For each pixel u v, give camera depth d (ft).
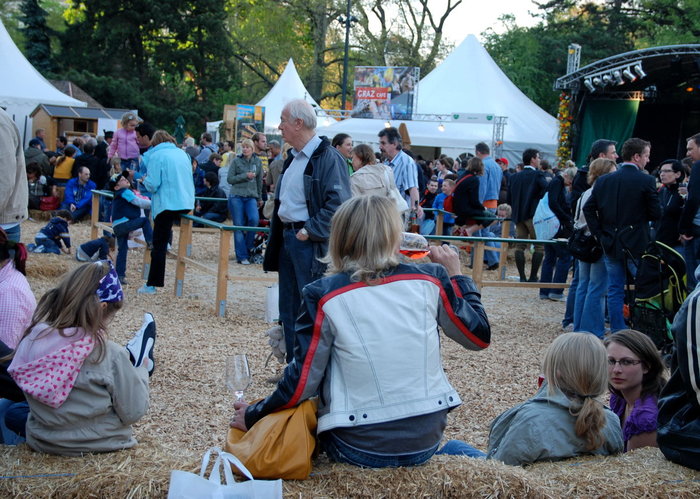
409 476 8.88
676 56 58.18
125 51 125.59
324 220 15.99
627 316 23.29
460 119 68.64
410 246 11.71
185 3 126.41
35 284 27.30
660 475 9.78
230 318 23.77
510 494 9.04
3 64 71.46
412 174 29.76
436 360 8.84
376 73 70.38
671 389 10.37
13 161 17.84
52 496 9.04
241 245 35.37
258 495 8.29
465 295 9.45
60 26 163.63
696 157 23.00
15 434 11.82
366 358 8.39
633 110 64.59
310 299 8.54
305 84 145.07
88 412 9.85
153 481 9.18
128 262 33.37
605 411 11.18
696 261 23.49
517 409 10.93
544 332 24.68
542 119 75.77
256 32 141.18
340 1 136.46
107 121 72.64
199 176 47.75
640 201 21.20
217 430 14.67
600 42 123.85
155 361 18.67
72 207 45.19
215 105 130.11
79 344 9.70
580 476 9.69
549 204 29.73
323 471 9.04
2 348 11.86
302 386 8.54
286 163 16.92
